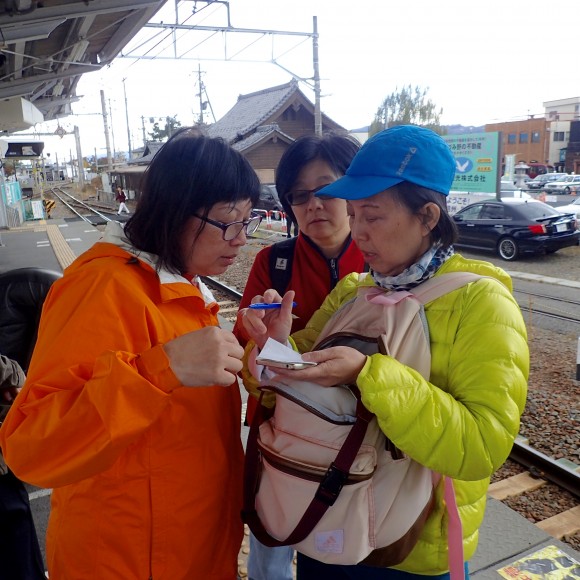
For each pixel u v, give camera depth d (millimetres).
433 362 1237
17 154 20828
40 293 3607
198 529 1318
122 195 30047
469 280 1258
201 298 1361
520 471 3414
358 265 1938
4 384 1846
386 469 1230
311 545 1224
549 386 4820
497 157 13961
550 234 11258
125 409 1051
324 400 1226
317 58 14078
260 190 1416
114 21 8109
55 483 1098
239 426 1522
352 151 1840
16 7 5152
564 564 2344
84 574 1277
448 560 1262
